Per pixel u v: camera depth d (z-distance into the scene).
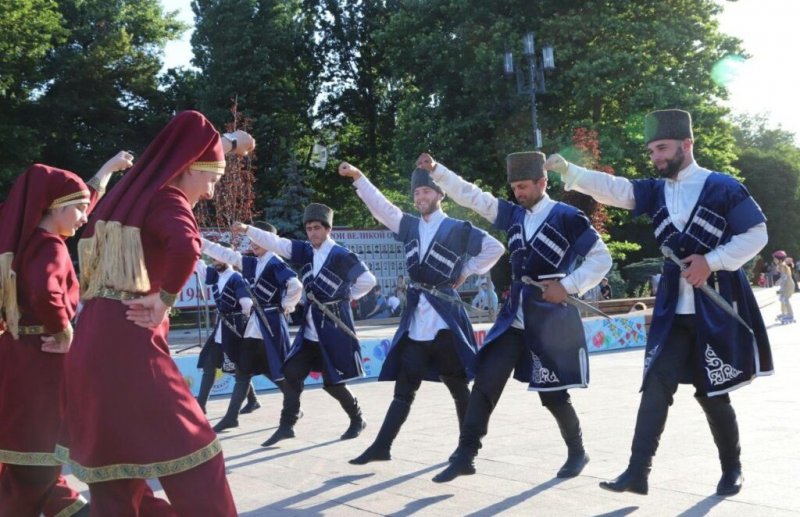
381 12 42.38
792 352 13.98
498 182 32.03
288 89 39.53
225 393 11.88
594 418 7.70
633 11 30.89
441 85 32.16
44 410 4.00
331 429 8.00
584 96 28.84
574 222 5.52
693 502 4.63
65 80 36.06
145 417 3.07
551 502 4.80
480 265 6.13
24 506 4.05
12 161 31.94
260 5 39.03
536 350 5.49
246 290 8.62
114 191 3.34
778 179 60.91
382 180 42.22
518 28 30.83
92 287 3.25
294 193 34.81
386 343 13.26
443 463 6.03
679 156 4.73
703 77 30.06
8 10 30.69
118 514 3.12
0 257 3.98
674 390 4.64
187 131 3.36
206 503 3.09
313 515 4.78
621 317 16.98
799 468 5.28
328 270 7.43
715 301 4.58
